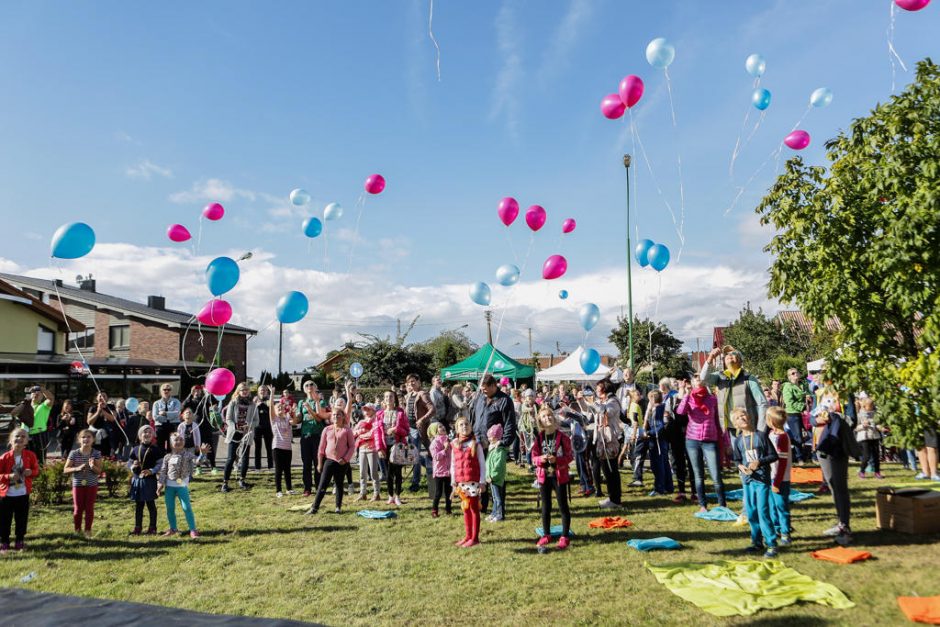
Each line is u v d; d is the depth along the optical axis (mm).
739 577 4691
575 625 3971
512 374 16344
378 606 4441
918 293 5090
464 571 5246
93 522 7688
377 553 5930
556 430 6066
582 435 8672
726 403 6852
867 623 3754
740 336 32438
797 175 6133
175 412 11734
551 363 51438
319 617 4242
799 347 30766
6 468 6277
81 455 7074
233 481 10859
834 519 6578
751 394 6594
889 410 5535
